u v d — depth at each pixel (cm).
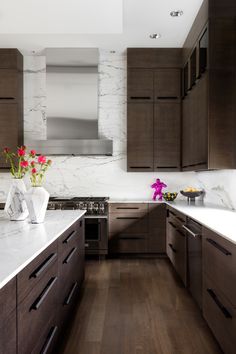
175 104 505
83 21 362
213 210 358
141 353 227
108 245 487
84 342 242
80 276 339
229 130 326
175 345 238
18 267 134
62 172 536
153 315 289
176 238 397
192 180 536
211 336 252
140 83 505
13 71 498
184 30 437
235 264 189
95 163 537
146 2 360
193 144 407
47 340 186
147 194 537
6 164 499
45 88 533
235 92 325
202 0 354
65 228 234
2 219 277
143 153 508
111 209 487
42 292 178
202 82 352
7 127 498
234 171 362
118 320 279
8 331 128
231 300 197
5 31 395
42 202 254
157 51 503
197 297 292
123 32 445
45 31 390
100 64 534
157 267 440
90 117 502
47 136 503
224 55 325
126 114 534
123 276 400
